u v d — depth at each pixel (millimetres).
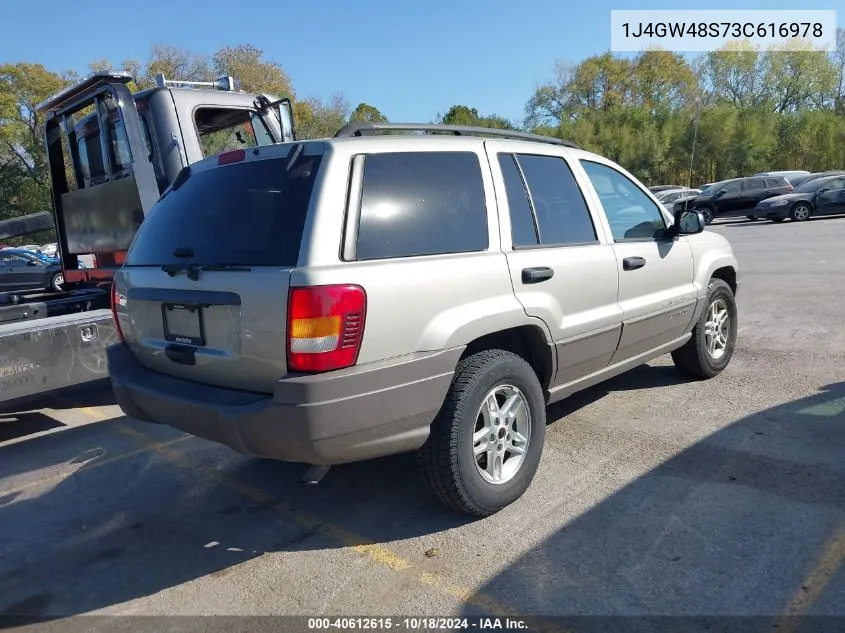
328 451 2836
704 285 5125
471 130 3855
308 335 2748
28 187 44688
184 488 4133
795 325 7172
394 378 2916
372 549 3246
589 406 5004
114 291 3832
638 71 58562
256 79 42156
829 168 48281
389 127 3500
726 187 26891
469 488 3262
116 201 5875
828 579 2736
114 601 2961
